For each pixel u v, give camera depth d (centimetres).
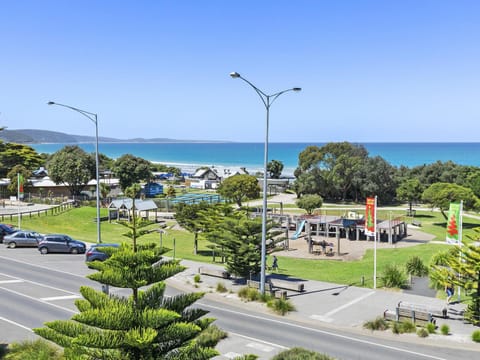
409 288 2811
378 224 5431
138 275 981
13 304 2311
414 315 2070
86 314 899
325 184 9438
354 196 9744
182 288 2734
